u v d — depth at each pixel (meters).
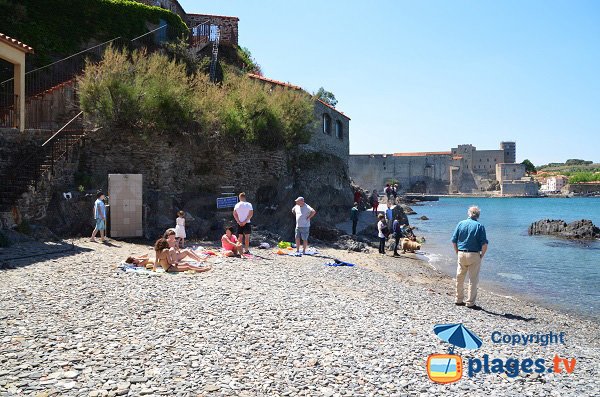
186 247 16.30
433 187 126.44
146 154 19.50
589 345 9.80
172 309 8.52
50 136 18.45
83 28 26.92
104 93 19.06
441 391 6.04
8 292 8.80
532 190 133.50
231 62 37.06
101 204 16.03
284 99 26.84
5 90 20.58
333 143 36.34
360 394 5.73
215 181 22.03
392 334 8.25
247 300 9.50
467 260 11.84
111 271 11.28
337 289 11.73
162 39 30.73
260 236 19.41
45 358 5.98
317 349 7.11
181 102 20.16
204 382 5.68
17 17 24.44
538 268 21.42
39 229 15.41
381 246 22.27
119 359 6.13
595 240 33.72
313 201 29.25
